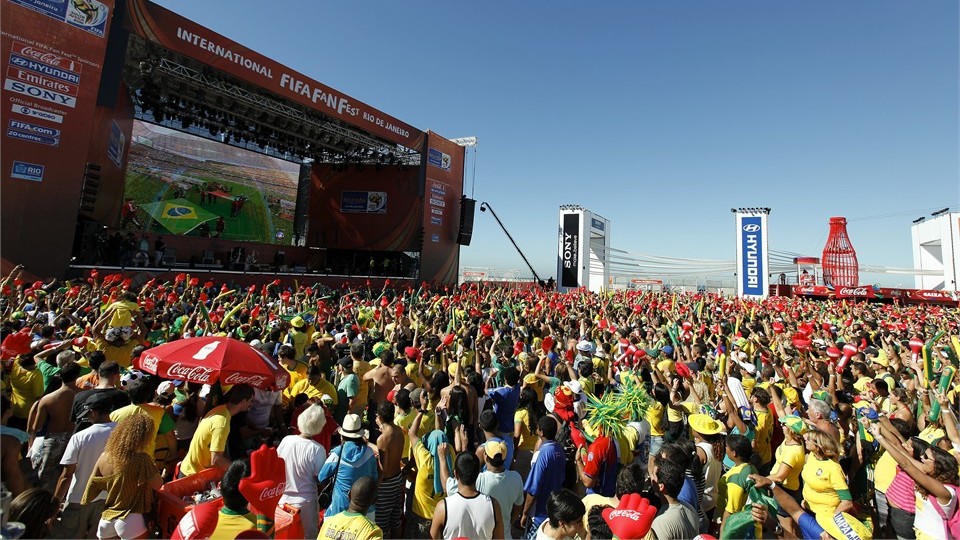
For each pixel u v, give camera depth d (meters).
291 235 31.41
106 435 3.60
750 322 13.16
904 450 3.79
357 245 30.88
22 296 10.24
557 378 6.40
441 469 4.03
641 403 4.93
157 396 4.27
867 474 4.73
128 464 3.14
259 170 29.44
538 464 3.96
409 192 30.25
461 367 6.19
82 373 5.25
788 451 4.14
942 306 29.09
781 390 5.99
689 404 5.57
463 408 5.09
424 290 25.56
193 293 13.32
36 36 13.02
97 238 17.12
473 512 3.08
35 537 2.45
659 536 3.04
